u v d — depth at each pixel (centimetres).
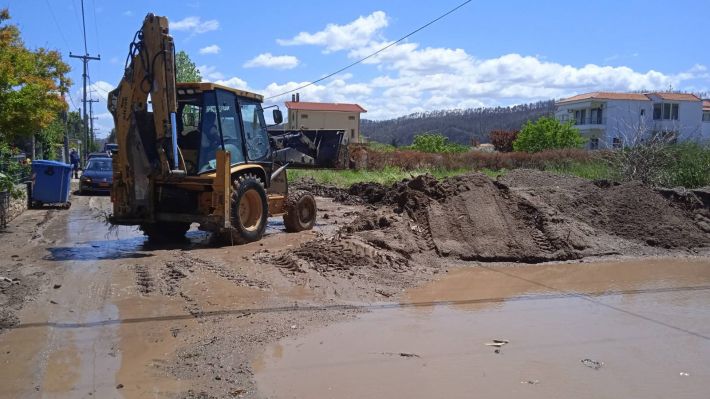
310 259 891
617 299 785
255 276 805
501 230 1116
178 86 1055
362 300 738
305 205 1260
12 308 647
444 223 1111
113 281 770
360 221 1127
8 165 1420
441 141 4425
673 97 5369
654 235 1210
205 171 1039
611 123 5250
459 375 505
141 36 978
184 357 525
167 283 762
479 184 1231
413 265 950
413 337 603
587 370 526
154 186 1033
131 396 447
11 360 511
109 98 1034
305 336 592
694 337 626
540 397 466
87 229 1275
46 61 1952
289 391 463
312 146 1459
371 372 507
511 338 609
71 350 536
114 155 1042
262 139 1188
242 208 1087
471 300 763
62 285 747
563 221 1166
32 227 1294
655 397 471
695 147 1812
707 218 1320
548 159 2844
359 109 6512
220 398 447
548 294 808
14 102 1252
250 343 564
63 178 1652
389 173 2402
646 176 1714
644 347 591
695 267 1021
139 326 602
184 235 1161
